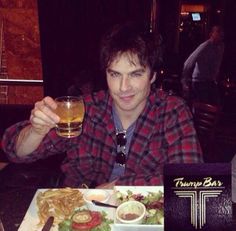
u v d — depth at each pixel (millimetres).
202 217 1039
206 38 7816
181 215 1040
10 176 1533
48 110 1340
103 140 1646
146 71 1463
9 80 4355
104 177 1656
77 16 4184
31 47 4266
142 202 1277
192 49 7781
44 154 1617
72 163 1676
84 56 4293
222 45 5266
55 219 1220
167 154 1580
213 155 3938
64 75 4320
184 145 1532
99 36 4227
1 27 4164
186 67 5430
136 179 1425
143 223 1167
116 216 1177
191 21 7754
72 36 4234
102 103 1664
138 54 1405
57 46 4250
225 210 1038
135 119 1625
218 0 7473
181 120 1593
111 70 1441
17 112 4250
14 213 1259
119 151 1637
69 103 1364
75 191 1347
